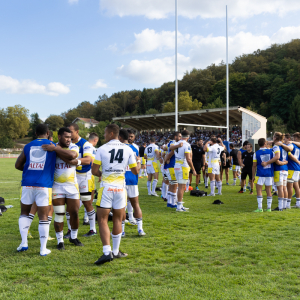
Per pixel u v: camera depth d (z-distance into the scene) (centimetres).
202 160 1090
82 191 487
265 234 472
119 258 372
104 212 362
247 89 7394
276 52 8806
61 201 415
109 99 12069
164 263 352
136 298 259
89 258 372
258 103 7344
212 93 7681
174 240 448
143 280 298
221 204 787
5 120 7838
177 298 257
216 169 957
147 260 360
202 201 842
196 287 279
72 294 269
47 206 393
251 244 418
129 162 379
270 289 274
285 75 7431
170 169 739
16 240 458
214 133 4284
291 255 369
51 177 400
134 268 335
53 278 308
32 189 390
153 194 980
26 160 401
